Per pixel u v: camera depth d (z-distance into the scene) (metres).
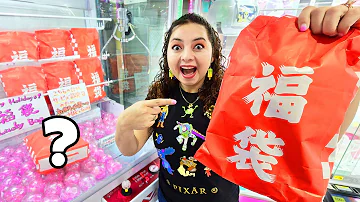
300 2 1.28
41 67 0.88
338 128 0.37
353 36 0.38
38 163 0.73
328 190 0.99
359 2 0.96
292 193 0.39
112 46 1.27
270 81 0.40
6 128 0.75
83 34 1.01
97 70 1.10
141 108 0.61
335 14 0.39
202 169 0.71
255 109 0.41
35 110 0.82
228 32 1.49
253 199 1.04
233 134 0.44
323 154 0.38
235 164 0.44
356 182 1.02
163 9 1.35
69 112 0.96
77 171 0.83
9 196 0.69
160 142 0.75
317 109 0.37
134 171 0.93
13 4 0.89
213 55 0.74
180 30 0.66
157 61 1.52
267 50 0.42
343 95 0.36
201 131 0.70
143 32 1.41
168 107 0.77
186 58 0.64
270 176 0.41
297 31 0.42
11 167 0.79
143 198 0.85
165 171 0.79
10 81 0.78
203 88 0.75
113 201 0.80
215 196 0.73
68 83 0.97
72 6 1.10
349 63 0.38
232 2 1.46
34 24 0.99
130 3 1.29
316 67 0.38
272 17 0.47
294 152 0.38
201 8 1.47
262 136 0.41
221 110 0.44
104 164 0.90
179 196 0.76
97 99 1.11
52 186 0.75
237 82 0.44
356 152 1.02
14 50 0.79
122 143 0.72
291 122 0.38
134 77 1.44
